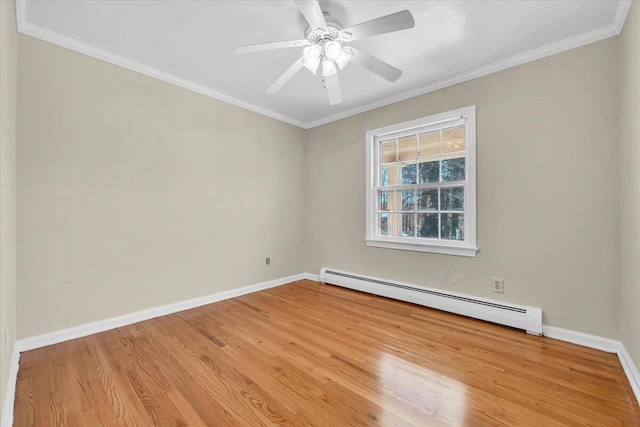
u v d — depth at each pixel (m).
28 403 1.54
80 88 2.33
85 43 2.31
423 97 3.12
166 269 2.85
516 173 2.52
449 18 2.03
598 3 1.86
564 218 2.30
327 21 1.95
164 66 2.70
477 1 1.87
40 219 2.14
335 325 2.58
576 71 2.24
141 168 2.68
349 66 2.70
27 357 1.99
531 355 2.04
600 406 1.51
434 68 2.72
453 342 2.24
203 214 3.15
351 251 3.80
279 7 1.93
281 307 3.06
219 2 1.88
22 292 2.06
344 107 3.73
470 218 2.78
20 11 1.91
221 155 3.31
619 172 2.07
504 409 1.49
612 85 2.10
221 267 3.31
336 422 1.41
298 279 4.23
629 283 1.84
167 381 1.74
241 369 1.87
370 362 1.95
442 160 3.06
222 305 3.13
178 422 1.41
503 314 2.52
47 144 2.17
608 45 2.12
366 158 3.62
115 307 2.52
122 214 2.56
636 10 1.66
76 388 1.67
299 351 2.11
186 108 3.00
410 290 3.15
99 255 2.43
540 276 2.41
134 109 2.63
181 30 2.17
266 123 3.81
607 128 2.12
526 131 2.47
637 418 1.42
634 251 1.73
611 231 2.11
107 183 2.47
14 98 1.85
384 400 1.57
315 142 4.23
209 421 1.42
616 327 2.08
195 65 2.69
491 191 2.66
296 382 1.73
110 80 2.49
